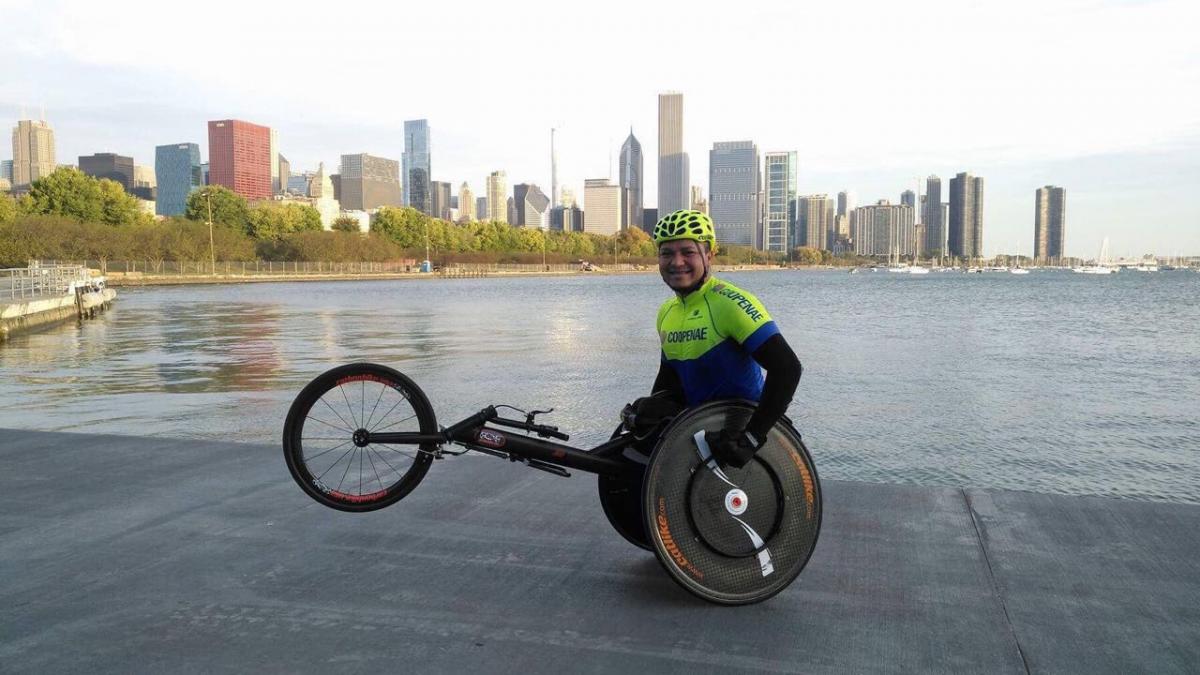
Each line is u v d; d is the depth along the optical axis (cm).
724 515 330
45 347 2244
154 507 456
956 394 1454
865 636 303
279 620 316
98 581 354
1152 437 1090
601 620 316
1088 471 916
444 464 541
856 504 455
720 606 330
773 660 285
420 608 327
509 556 383
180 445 604
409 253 15962
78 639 299
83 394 1349
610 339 2453
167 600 334
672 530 328
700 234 336
